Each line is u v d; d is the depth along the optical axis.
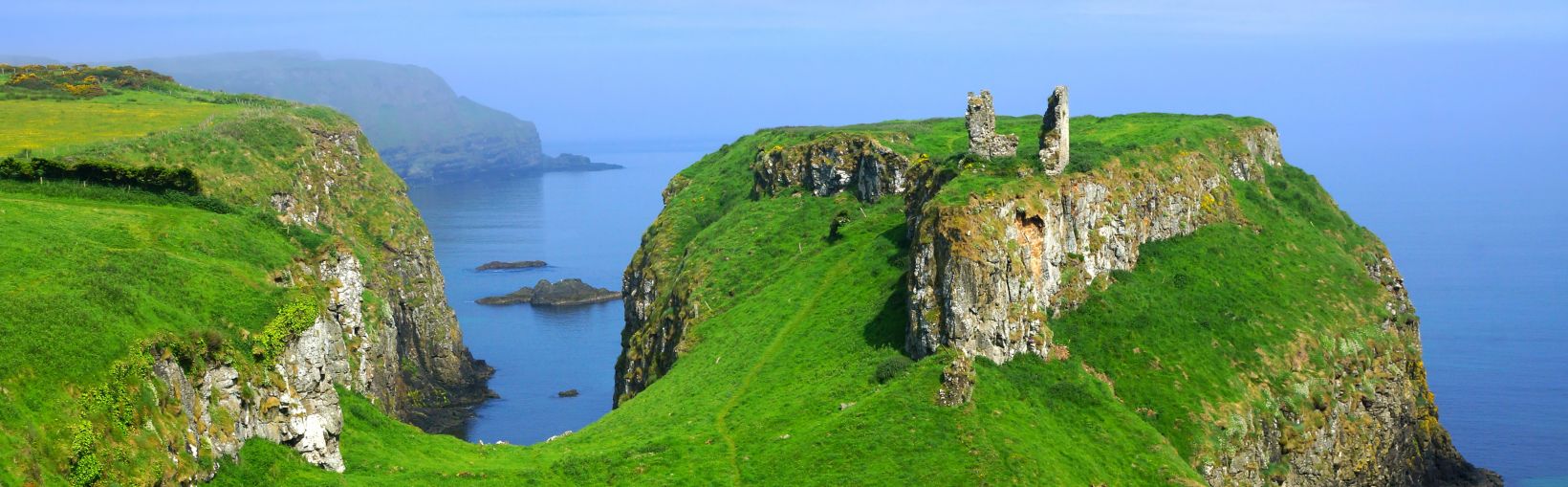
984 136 145.88
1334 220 188.25
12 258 96.81
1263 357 142.88
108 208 122.12
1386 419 154.25
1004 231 129.75
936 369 119.06
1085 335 136.62
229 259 114.69
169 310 94.94
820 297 154.38
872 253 159.75
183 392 88.88
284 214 192.75
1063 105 145.62
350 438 109.69
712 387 138.00
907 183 176.25
